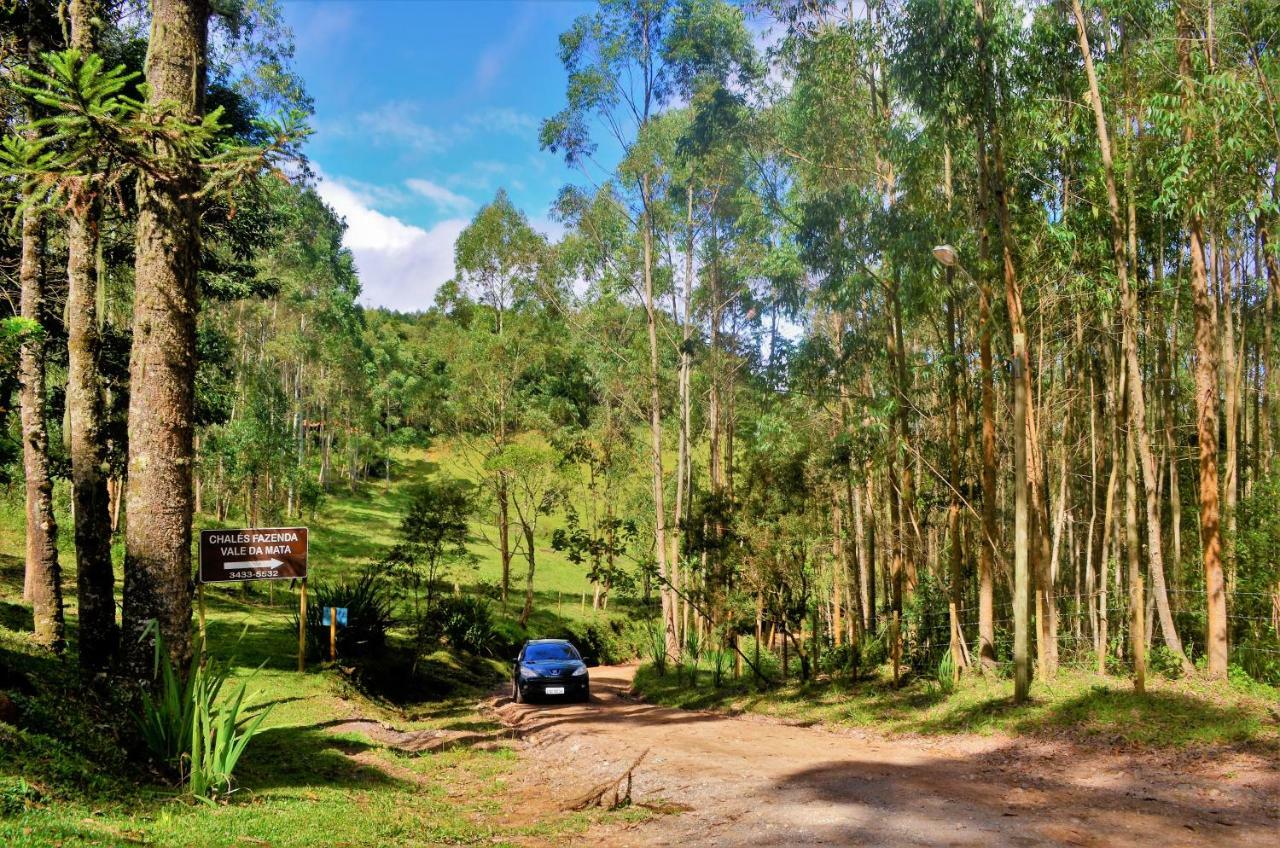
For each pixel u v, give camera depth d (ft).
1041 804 25.54
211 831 18.88
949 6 44.96
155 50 28.71
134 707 26.40
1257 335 72.18
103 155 24.14
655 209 95.40
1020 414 43.24
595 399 163.22
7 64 35.91
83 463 34.99
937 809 24.95
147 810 20.26
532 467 130.72
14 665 27.94
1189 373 71.72
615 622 140.26
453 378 164.66
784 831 22.80
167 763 25.03
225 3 58.85
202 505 145.38
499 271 154.10
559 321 143.84
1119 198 47.37
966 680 49.55
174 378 28.37
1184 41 42.32
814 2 56.49
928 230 50.80
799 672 68.49
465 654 94.58
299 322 164.66
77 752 22.02
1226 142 39.55
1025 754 34.35
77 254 37.47
